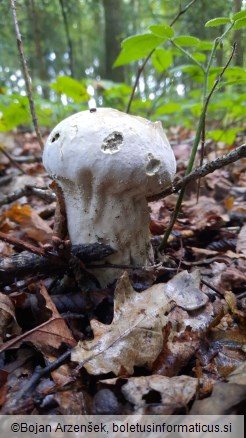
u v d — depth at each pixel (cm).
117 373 11
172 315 13
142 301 13
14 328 13
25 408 10
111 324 12
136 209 14
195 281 14
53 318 12
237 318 14
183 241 21
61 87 29
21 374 11
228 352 12
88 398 11
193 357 12
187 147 41
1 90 36
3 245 20
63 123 14
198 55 24
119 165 12
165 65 27
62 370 11
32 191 23
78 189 13
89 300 14
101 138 13
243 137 43
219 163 14
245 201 27
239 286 16
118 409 10
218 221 23
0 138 44
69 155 13
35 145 47
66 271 14
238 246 20
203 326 13
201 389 11
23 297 14
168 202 27
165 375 11
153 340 12
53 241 13
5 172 36
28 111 27
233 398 10
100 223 14
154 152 13
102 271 14
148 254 15
